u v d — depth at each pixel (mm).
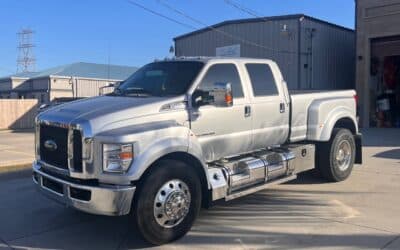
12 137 20719
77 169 5707
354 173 10094
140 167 5523
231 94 6527
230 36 29000
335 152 8992
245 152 7398
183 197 5941
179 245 5852
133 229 5953
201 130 6531
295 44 26297
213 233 6266
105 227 6613
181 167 5922
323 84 27547
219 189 6562
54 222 6875
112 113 5809
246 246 5773
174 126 6012
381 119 24250
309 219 6824
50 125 6090
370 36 23812
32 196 8445
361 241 5867
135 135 5566
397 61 24406
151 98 6355
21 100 26828
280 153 7887
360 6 24094
